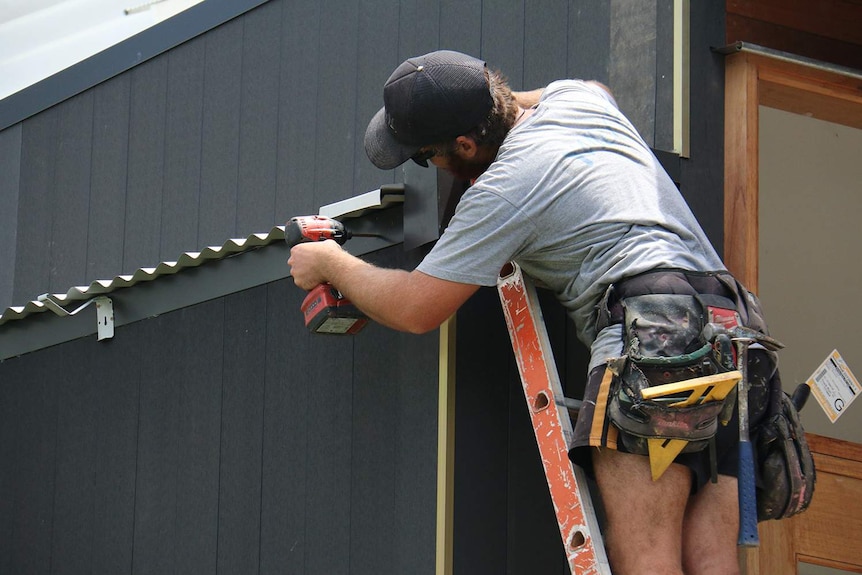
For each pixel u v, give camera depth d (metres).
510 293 4.24
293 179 7.32
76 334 6.60
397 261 4.84
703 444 3.64
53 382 6.76
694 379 3.51
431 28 6.43
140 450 6.10
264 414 5.44
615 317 3.71
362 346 4.99
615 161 3.89
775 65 5.25
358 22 7.00
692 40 5.09
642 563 3.64
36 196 9.36
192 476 5.77
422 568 4.52
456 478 4.47
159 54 8.49
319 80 7.25
